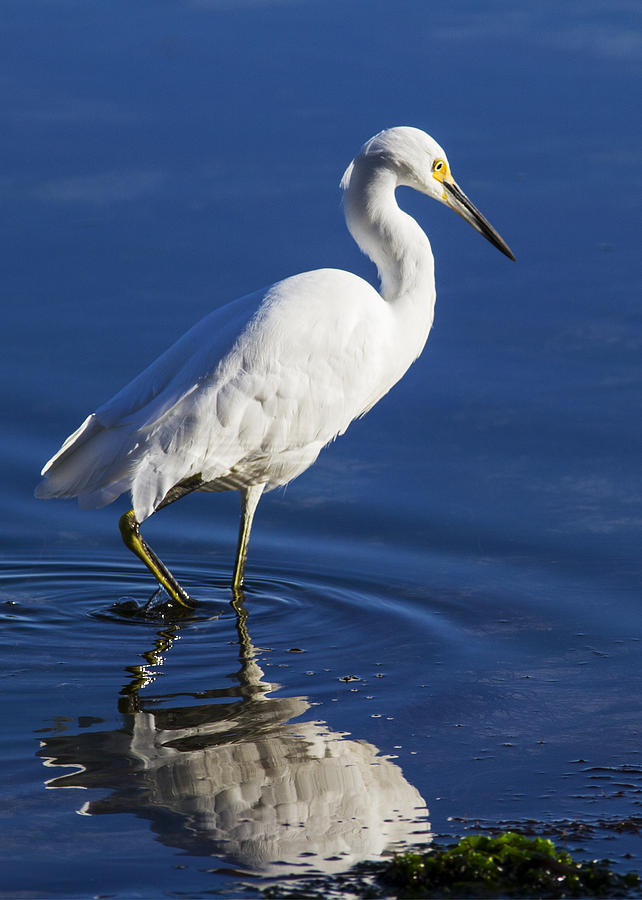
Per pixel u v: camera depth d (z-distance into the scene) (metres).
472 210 13.40
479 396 15.45
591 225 18.77
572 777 8.12
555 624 10.79
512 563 12.15
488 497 13.51
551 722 8.95
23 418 15.20
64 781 8.11
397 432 14.97
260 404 11.34
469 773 8.20
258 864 7.03
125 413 11.37
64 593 11.98
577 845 7.22
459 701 9.34
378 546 12.76
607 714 9.07
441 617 11.06
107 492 11.30
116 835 7.39
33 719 9.10
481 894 6.54
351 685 9.68
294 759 8.42
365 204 12.83
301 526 13.33
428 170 13.04
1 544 13.16
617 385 15.41
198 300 17.14
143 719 9.09
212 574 12.45
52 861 7.07
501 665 9.99
